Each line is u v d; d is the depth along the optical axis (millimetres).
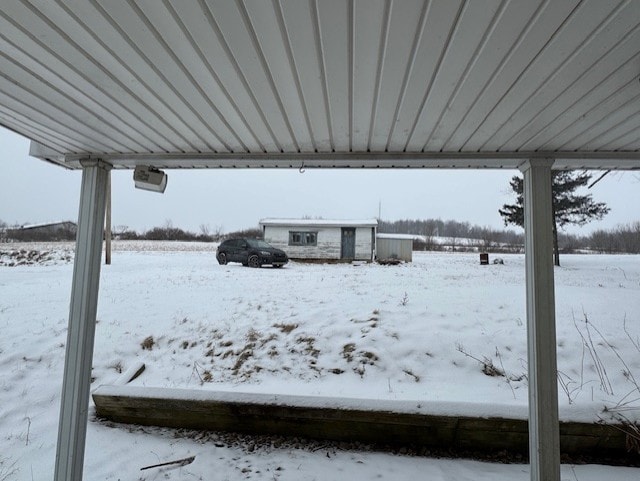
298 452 3293
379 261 16562
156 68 1455
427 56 1324
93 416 3818
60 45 1309
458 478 2922
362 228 17516
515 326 5094
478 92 1581
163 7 1113
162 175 2730
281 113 1854
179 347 5230
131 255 17312
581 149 2279
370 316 5621
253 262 13578
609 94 1583
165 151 2471
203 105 1777
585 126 1927
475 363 4309
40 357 4875
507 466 3070
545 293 2293
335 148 2354
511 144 2209
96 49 1332
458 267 14062
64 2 1093
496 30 1173
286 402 3475
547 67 1379
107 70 1475
